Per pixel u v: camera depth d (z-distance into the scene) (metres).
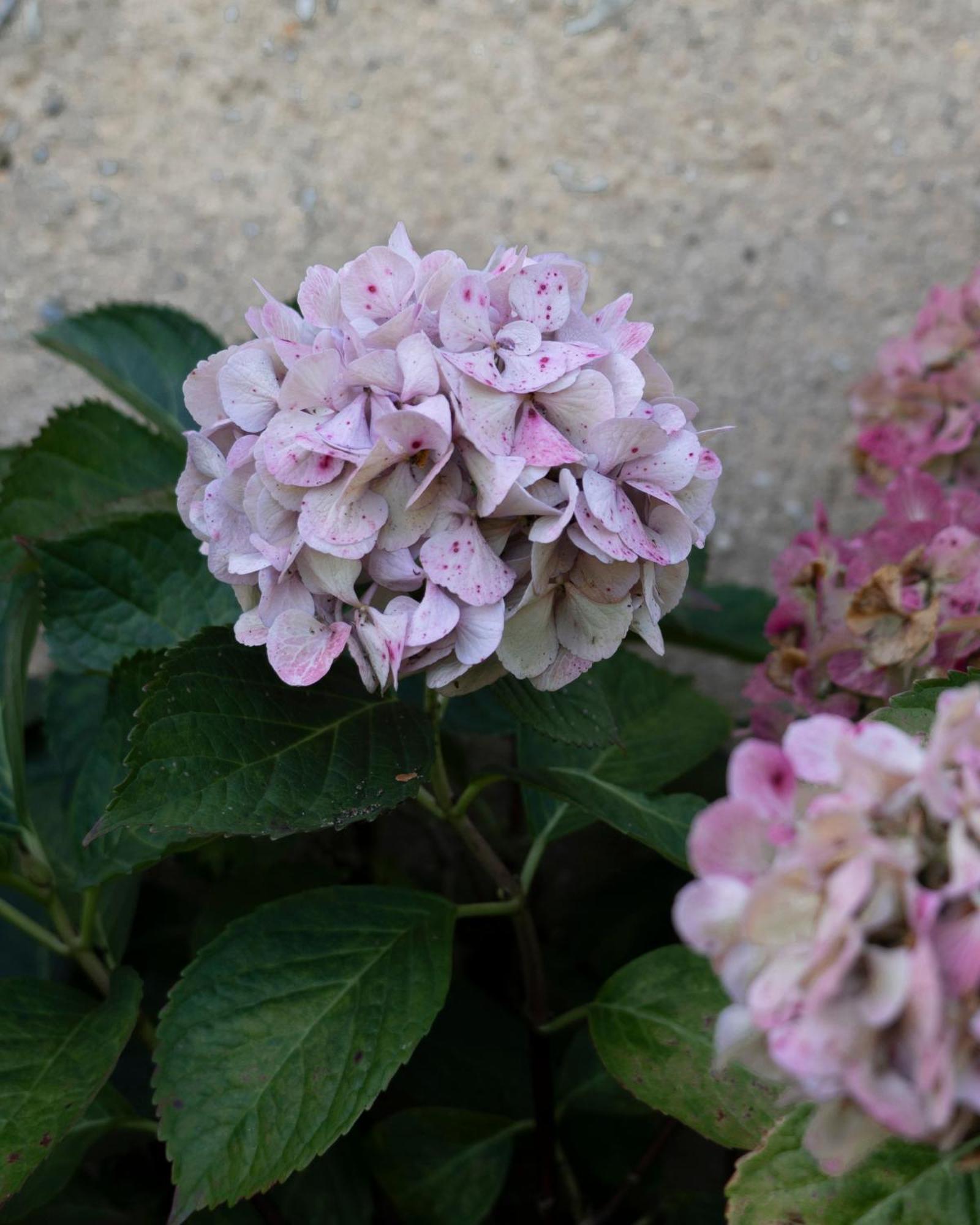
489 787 0.99
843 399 0.98
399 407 0.62
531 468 0.62
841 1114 0.55
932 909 0.51
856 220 0.95
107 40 0.91
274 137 0.92
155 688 0.65
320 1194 0.77
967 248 0.95
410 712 0.69
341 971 0.69
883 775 0.53
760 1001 0.53
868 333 0.97
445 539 0.62
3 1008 0.70
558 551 0.63
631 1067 0.69
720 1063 0.55
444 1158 0.78
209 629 0.67
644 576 0.64
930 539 0.74
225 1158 0.64
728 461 0.99
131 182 0.92
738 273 0.95
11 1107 0.66
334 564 0.63
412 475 0.62
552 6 0.91
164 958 0.85
